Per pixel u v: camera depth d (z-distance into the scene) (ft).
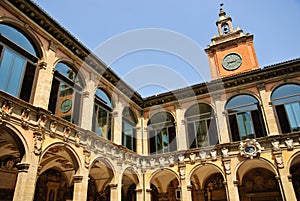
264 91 62.28
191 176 61.00
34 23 45.98
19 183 35.63
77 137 48.16
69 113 50.19
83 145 49.11
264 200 60.49
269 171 62.03
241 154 57.00
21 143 37.65
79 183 45.68
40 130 40.52
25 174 36.42
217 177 68.49
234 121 63.82
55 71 48.88
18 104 38.27
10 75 40.60
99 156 52.37
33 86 43.96
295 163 57.72
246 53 85.15
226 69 85.81
